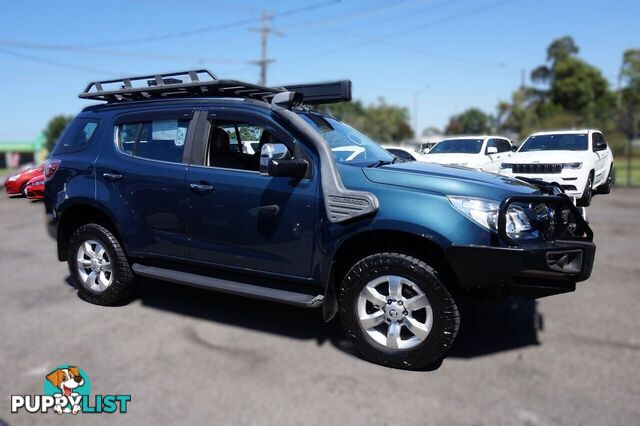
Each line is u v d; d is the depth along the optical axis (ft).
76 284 15.79
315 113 14.25
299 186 11.96
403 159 14.32
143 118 14.55
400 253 11.36
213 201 12.96
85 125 15.78
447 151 39.37
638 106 125.59
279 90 15.21
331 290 11.98
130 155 14.60
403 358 11.03
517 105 157.69
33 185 20.24
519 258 10.21
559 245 10.80
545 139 35.53
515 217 10.78
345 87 15.47
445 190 10.87
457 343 12.58
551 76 211.82
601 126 114.01
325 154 11.62
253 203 12.44
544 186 12.92
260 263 12.63
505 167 33.22
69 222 16.16
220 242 13.07
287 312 14.99
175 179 13.53
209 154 13.50
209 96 14.15
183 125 13.88
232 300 16.11
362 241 11.71
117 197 14.47
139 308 15.29
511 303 15.56
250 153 14.35
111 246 14.84
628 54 204.03
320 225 11.69
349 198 11.16
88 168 15.06
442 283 10.71
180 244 13.70
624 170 89.61
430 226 10.58
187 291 17.02
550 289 10.53
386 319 11.25
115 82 15.31
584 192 30.35
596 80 204.85
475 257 10.37
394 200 10.97
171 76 14.37
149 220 14.06
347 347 12.44
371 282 11.34
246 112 13.07
